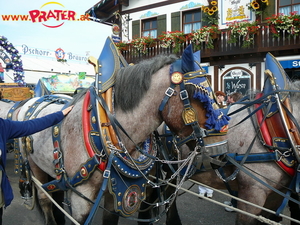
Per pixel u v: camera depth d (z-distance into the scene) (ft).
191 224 10.70
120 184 5.77
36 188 7.97
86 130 5.65
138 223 9.16
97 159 5.54
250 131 7.20
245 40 27.35
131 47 33.06
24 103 9.03
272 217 8.00
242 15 28.89
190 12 32.50
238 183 7.27
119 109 5.86
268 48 26.63
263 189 6.80
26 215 11.22
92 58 5.97
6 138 5.51
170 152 8.12
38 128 5.65
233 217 11.35
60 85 35.94
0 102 10.72
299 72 28.17
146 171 6.19
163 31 33.83
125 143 5.85
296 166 6.61
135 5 35.76
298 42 25.36
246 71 29.04
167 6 33.50
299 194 7.25
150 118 5.71
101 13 37.88
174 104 5.41
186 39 29.78
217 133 5.47
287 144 6.67
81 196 5.80
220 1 29.91
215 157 5.68
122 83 5.81
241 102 7.88
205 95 5.19
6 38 19.10
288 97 7.04
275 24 25.73
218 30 28.84
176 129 5.61
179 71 5.41
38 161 7.10
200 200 13.14
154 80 5.62
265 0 26.91
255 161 6.85
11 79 39.78
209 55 29.76
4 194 5.56
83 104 5.99
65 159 6.03
